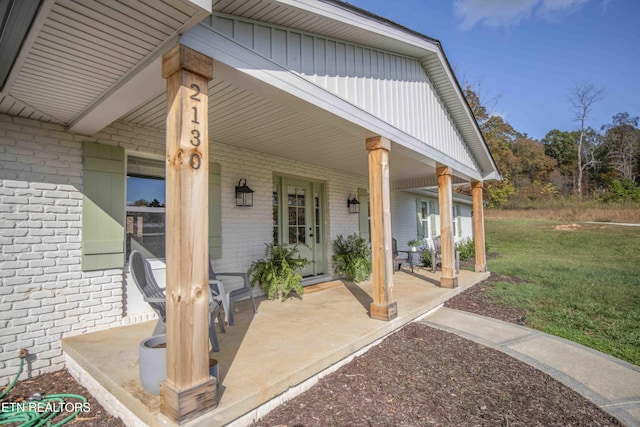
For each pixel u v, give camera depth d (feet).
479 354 11.23
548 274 27.30
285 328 11.59
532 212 84.84
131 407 6.93
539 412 7.90
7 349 9.61
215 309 9.64
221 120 12.78
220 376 7.82
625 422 7.54
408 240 34.06
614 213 74.90
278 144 16.16
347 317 12.98
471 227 56.24
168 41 6.46
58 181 10.68
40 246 10.28
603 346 12.14
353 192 24.72
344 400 8.13
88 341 10.34
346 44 12.04
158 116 11.75
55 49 6.47
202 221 6.50
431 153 17.56
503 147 87.20
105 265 11.47
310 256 21.74
